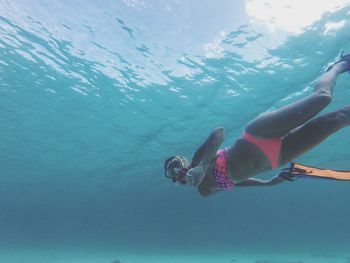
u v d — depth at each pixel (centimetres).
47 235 10662
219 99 1778
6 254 4222
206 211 8188
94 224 9812
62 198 5516
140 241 7362
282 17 1177
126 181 4112
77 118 2097
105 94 1767
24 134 2417
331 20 1188
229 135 2353
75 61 1479
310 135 428
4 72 1617
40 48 1409
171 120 2088
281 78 1558
